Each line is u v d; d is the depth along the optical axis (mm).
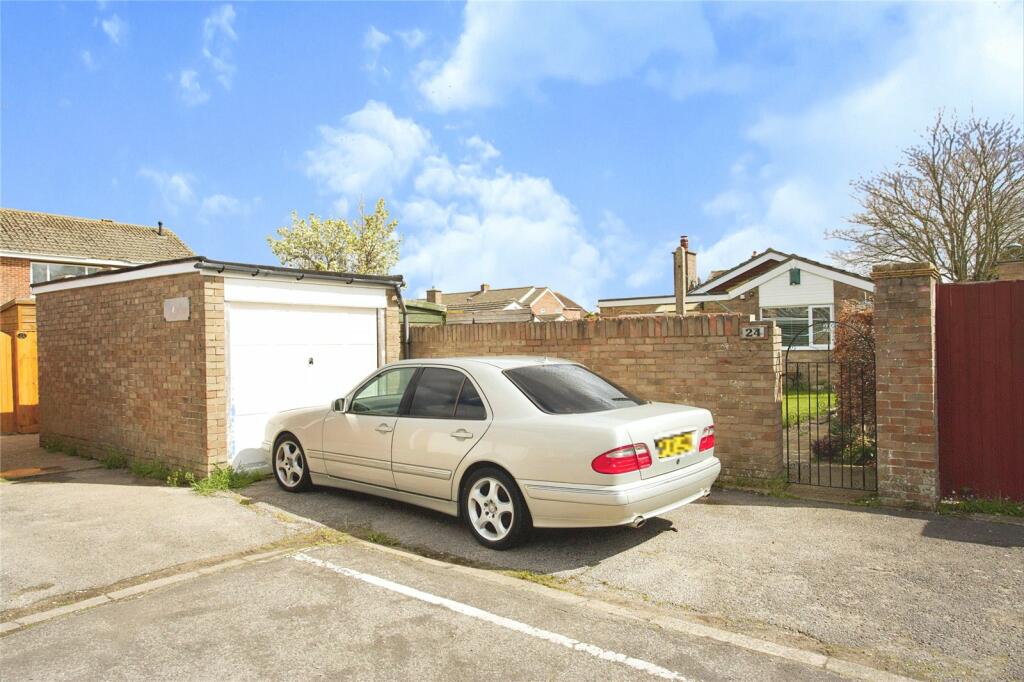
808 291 20953
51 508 6555
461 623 3830
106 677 3270
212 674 3287
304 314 8484
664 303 23453
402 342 9914
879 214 20188
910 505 6059
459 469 5340
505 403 5230
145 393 8391
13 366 13164
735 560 4836
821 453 8562
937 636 3646
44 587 4484
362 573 4648
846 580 4438
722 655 3430
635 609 4062
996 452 6055
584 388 5594
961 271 18859
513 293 48688
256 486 7328
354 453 6281
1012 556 4816
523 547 5191
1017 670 3285
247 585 4441
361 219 34250
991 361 6059
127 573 4730
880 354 6180
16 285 20594
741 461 7055
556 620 3861
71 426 9969
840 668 3291
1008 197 18156
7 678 3268
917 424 6027
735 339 7070
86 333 9547
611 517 4586
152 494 7086
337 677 3246
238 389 7742
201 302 7453
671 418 5090
